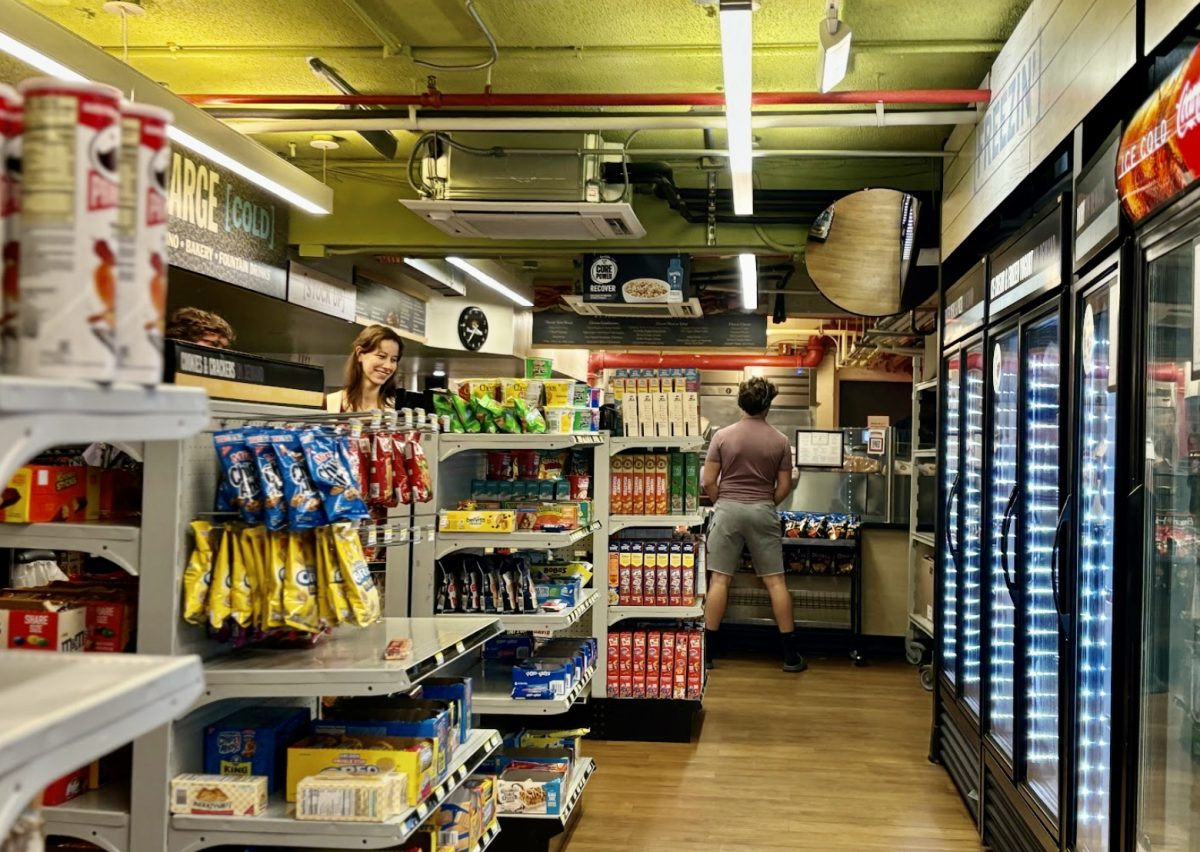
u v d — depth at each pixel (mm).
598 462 6074
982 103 4992
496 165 5797
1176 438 2486
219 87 6219
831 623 8766
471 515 4500
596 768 5488
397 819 2568
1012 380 4301
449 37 5355
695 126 5477
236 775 2680
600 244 7840
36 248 976
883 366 16953
